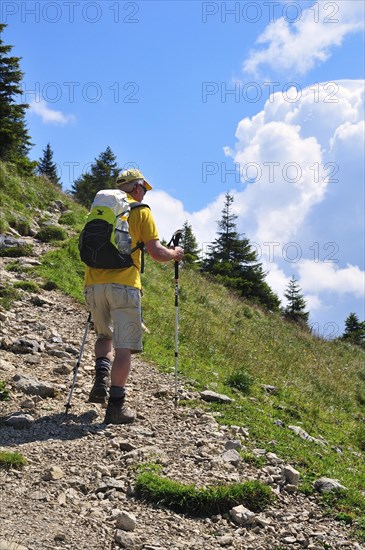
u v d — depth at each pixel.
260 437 6.61
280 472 5.52
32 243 16.53
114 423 6.12
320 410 10.41
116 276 5.94
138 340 6.12
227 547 4.18
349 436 9.37
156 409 6.96
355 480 6.07
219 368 10.30
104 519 4.23
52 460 5.09
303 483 5.46
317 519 4.84
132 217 6.03
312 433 8.44
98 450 5.41
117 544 3.94
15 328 9.49
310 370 14.04
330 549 4.36
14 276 12.97
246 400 8.66
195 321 13.62
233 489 4.79
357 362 19.64
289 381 11.72
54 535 3.88
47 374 7.61
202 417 6.78
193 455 5.54
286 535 4.48
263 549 4.21
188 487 4.71
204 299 17.62
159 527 4.29
